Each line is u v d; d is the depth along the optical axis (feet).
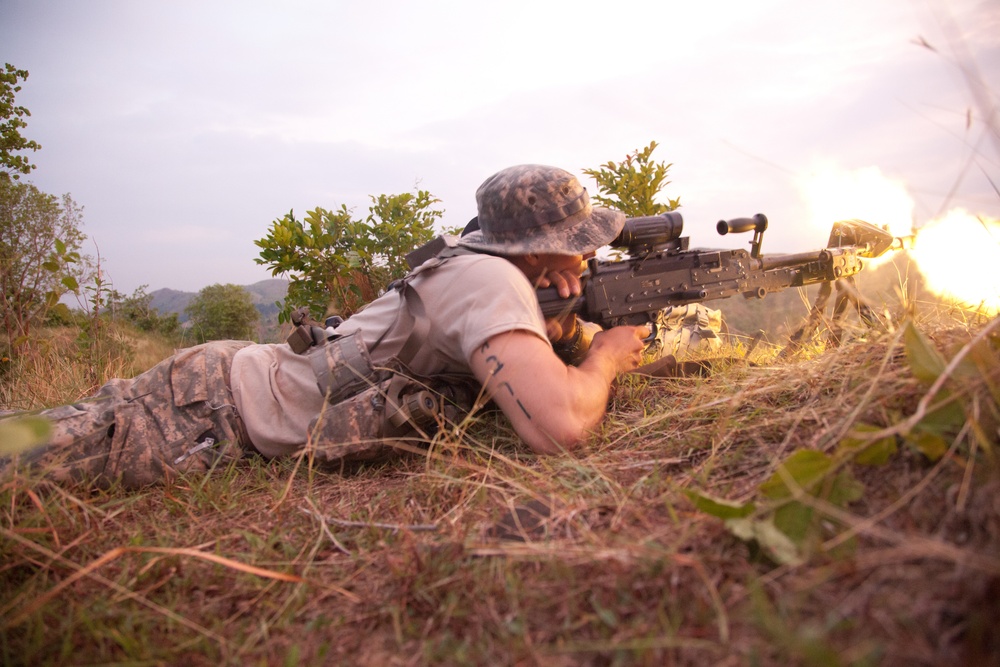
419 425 7.69
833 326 8.37
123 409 7.93
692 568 4.27
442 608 4.60
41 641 4.57
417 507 6.53
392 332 7.99
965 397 4.62
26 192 15.15
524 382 6.89
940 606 3.42
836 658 3.04
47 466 7.37
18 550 5.77
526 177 7.99
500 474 6.89
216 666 4.43
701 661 3.59
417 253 8.72
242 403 8.20
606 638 3.97
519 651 4.00
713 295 9.16
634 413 8.26
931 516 4.13
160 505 7.36
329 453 7.60
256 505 7.16
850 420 5.15
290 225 16.17
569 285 8.10
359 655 4.42
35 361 13.93
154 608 5.04
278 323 16.81
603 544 4.79
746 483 5.44
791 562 3.94
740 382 7.52
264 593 5.25
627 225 8.57
